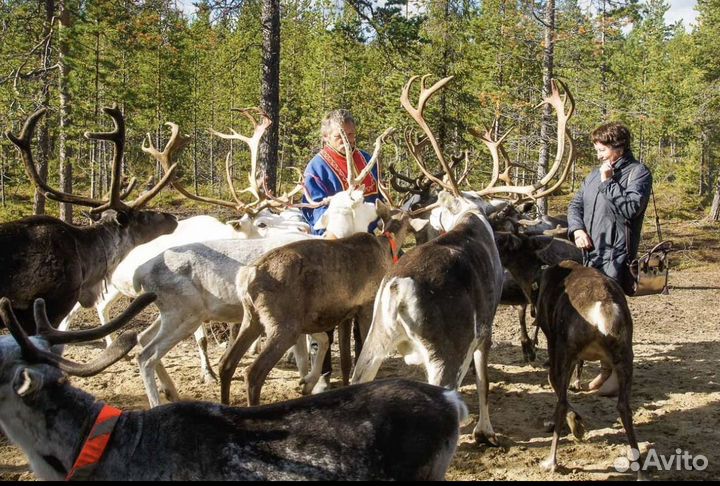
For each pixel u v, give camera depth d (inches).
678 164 1573.6
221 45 1457.9
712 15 1220.5
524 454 202.2
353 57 1245.1
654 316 454.9
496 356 321.7
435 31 880.9
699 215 1283.2
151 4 868.0
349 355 235.9
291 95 1530.5
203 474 113.8
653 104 1243.8
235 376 279.9
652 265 228.5
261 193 328.5
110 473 114.7
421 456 115.8
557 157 268.8
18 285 208.2
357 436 115.3
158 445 116.1
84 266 226.2
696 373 291.1
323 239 215.6
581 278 195.0
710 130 1216.8
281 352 198.8
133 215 243.1
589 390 264.7
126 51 1091.9
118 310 417.1
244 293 201.3
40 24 693.9
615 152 224.2
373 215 245.8
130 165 1432.1
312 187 278.8
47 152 686.5
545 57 797.9
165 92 1283.2
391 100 997.2
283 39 1598.2
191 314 221.1
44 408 117.5
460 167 934.4
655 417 234.7
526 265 243.0
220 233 279.3
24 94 669.3
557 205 1158.3
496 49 992.9
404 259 186.7
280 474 113.1
